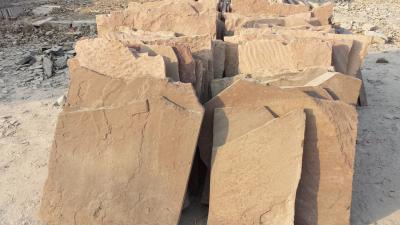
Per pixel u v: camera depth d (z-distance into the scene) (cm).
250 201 369
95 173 384
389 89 755
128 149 382
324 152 380
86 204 381
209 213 376
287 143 368
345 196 379
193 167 430
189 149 374
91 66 428
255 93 395
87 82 405
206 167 436
